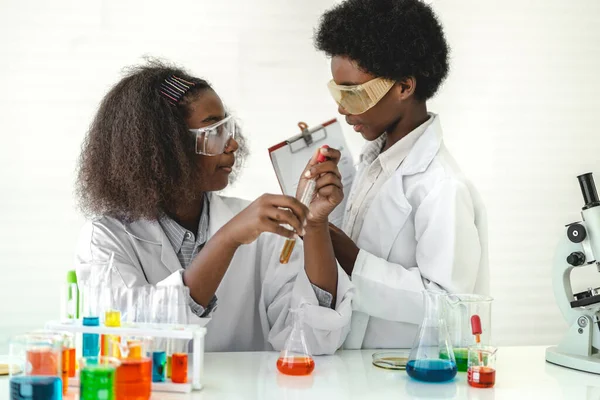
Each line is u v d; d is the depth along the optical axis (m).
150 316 1.77
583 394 1.67
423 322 1.82
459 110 3.84
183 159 2.10
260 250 2.40
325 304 2.15
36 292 3.59
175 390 1.65
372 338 2.29
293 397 1.61
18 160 3.58
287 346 1.86
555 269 2.09
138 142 2.09
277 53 3.73
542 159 3.90
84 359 1.45
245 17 3.71
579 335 2.01
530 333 3.93
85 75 3.61
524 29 3.87
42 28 3.59
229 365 1.95
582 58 3.91
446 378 1.77
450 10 3.82
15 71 3.58
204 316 2.02
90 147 2.19
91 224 2.25
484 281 2.31
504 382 1.79
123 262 2.16
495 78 3.86
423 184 2.24
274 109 3.73
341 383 1.76
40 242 3.59
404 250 2.26
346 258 2.22
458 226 2.13
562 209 3.92
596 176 3.93
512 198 3.89
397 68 2.18
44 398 1.43
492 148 3.87
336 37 2.21
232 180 2.52
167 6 3.66
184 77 2.22
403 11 2.20
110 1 3.62
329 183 2.03
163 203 2.19
